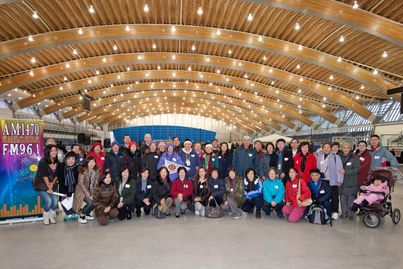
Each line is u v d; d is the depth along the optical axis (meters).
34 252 3.29
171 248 3.40
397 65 14.38
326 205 4.75
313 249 3.39
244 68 19.19
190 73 23.22
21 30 13.09
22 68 17.75
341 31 12.80
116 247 3.44
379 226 4.43
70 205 4.68
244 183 5.25
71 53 17.31
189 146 5.99
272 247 3.45
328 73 18.55
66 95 26.28
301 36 14.12
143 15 13.60
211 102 36.12
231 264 2.94
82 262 3.00
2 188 4.51
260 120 38.28
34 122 4.68
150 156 5.85
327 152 4.98
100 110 34.16
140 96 30.80
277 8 12.05
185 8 12.98
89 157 4.82
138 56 18.12
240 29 14.39
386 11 10.64
